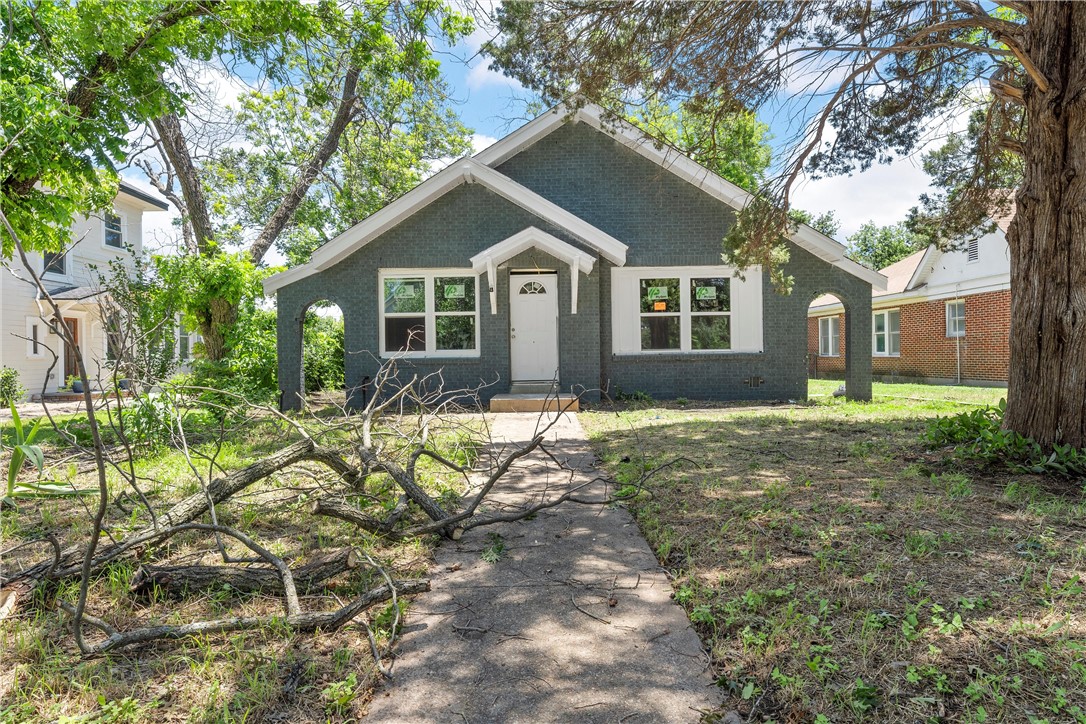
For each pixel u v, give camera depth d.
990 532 4.09
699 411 11.53
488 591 3.49
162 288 12.83
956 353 19.86
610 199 13.56
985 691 2.36
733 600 3.18
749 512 4.66
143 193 21.86
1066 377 5.94
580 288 12.93
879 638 2.79
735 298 13.56
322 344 17.45
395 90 15.53
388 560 3.92
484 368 13.02
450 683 2.57
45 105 8.07
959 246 11.23
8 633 2.93
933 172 10.15
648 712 2.35
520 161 13.70
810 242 12.77
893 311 23.89
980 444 6.24
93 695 2.47
